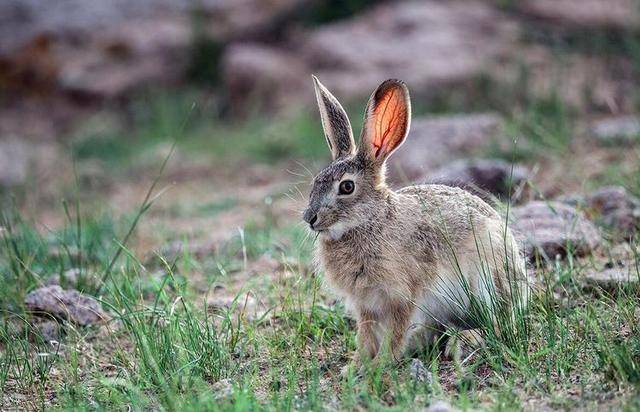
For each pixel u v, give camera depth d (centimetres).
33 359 967
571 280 997
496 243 941
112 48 2664
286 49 2522
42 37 2645
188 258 1202
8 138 2359
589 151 1644
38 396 884
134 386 848
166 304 981
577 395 771
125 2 2945
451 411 720
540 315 911
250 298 1074
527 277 963
